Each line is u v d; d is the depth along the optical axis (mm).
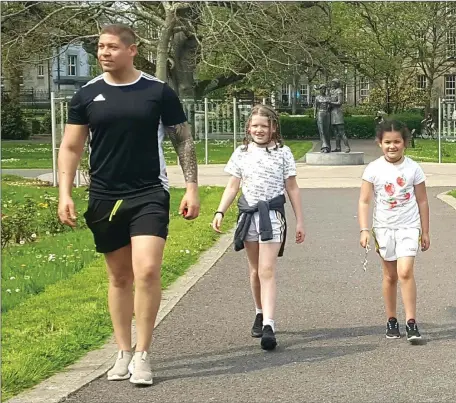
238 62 45281
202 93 46656
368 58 52719
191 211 5684
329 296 8375
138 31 41594
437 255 10664
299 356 6191
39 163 30625
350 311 7703
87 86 5605
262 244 6535
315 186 21062
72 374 5707
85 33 39531
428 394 5238
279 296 8398
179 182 22688
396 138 6656
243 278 9312
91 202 5602
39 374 5605
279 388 5398
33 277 9336
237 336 6812
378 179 6727
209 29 33469
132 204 5508
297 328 7098
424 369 5801
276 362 6027
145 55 47531
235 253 11047
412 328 6512
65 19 37844
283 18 36312
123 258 5727
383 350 6332
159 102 5551
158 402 5141
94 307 7633
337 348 6406
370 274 9492
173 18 35844
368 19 50406
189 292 8586
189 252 10812
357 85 64188
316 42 43969
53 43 39375
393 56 55000
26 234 12359
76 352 6250
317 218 14695
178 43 43844
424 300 8133
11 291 8609
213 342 6629
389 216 6699
